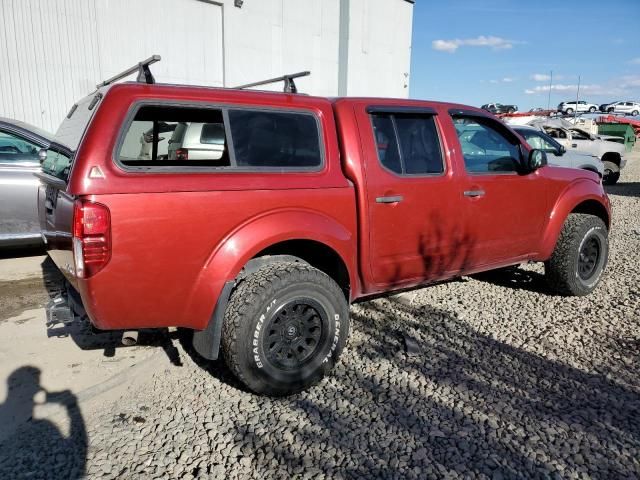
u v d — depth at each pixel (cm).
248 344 304
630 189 1512
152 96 290
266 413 309
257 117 325
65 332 419
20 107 1104
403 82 2367
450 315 465
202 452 272
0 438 283
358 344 402
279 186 320
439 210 402
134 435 287
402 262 390
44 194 367
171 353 387
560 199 489
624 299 515
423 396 328
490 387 339
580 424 298
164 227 282
